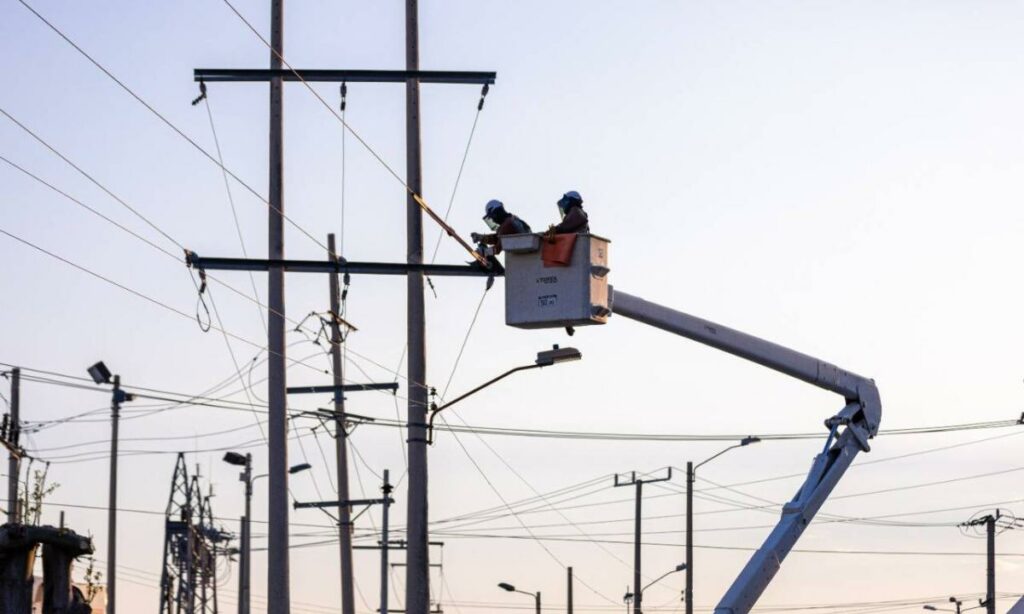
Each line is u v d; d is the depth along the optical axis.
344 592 40.28
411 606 28.70
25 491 29.34
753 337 23.34
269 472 28.73
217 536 58.56
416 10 30.48
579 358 26.48
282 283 28.34
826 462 24.16
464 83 30.20
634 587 56.41
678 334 22.44
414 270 26.56
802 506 23.62
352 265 27.03
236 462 45.69
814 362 23.94
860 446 24.47
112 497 35.09
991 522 58.06
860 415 24.58
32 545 22.69
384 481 47.12
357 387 39.44
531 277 20.30
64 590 23.22
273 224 29.39
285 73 29.70
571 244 20.14
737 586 22.86
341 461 40.47
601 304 20.31
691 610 53.78
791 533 23.45
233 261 27.17
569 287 20.14
